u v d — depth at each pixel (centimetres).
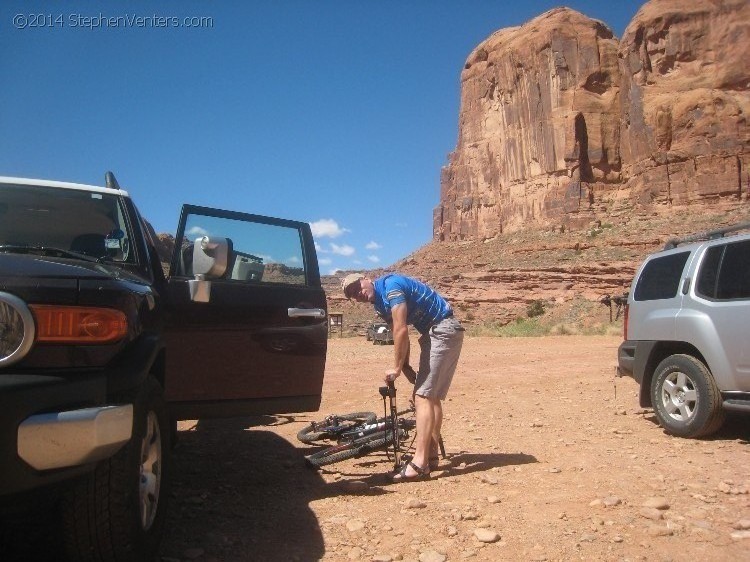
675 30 9075
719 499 398
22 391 239
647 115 8919
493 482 446
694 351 613
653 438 592
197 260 403
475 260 9112
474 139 11525
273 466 512
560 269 6875
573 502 397
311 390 462
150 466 308
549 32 10244
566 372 1223
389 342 3002
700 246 620
